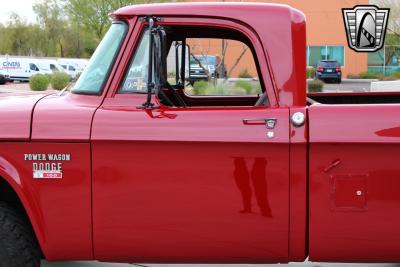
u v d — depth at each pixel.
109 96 3.35
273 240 3.25
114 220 3.27
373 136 3.14
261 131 3.18
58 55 63.06
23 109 3.33
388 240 3.22
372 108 3.19
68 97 3.47
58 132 3.24
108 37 3.44
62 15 61.31
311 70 30.55
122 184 3.24
